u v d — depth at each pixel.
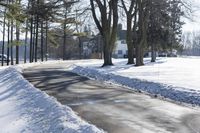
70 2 48.03
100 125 11.47
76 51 122.44
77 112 13.75
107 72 33.66
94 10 46.25
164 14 58.88
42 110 13.45
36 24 67.69
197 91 19.06
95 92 20.25
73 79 28.59
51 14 62.16
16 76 28.00
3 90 21.77
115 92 20.41
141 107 15.21
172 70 37.75
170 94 19.14
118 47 127.19
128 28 51.97
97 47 114.00
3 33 63.12
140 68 41.34
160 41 64.25
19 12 45.38
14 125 12.41
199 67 43.97
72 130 9.92
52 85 23.75
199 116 13.39
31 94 17.53
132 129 10.96
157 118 12.84
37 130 11.07
